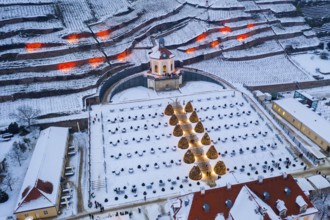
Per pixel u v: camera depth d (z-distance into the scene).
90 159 83.75
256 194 57.50
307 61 146.88
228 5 163.88
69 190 76.38
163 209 69.94
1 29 122.94
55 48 121.38
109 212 70.06
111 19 142.38
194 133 92.31
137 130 94.44
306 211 58.41
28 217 65.19
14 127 95.75
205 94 112.62
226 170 77.88
